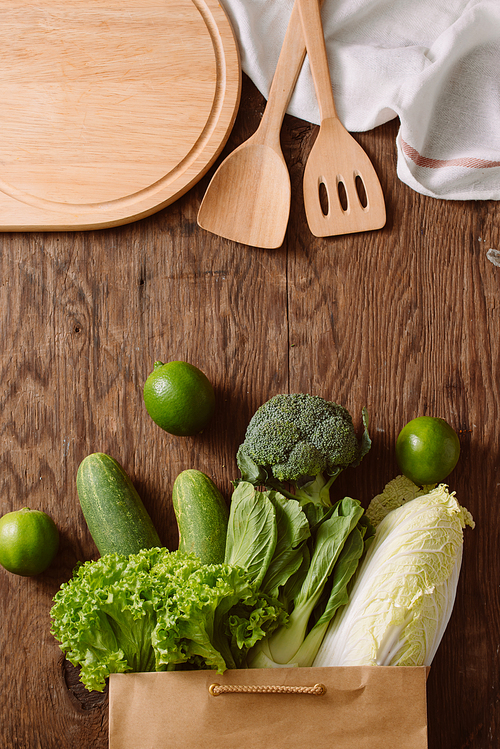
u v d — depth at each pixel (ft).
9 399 3.10
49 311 3.12
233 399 3.10
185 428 2.90
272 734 2.60
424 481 2.91
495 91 3.11
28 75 3.09
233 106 3.08
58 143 3.08
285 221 3.09
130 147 3.08
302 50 3.10
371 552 2.80
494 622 3.01
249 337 3.11
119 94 3.09
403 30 3.14
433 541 2.73
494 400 3.09
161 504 3.06
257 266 3.13
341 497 3.06
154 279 3.13
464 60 3.13
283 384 3.10
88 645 2.62
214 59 3.09
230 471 3.07
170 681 2.60
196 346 3.11
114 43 3.09
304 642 2.73
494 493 3.06
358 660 2.67
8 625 3.01
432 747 2.95
